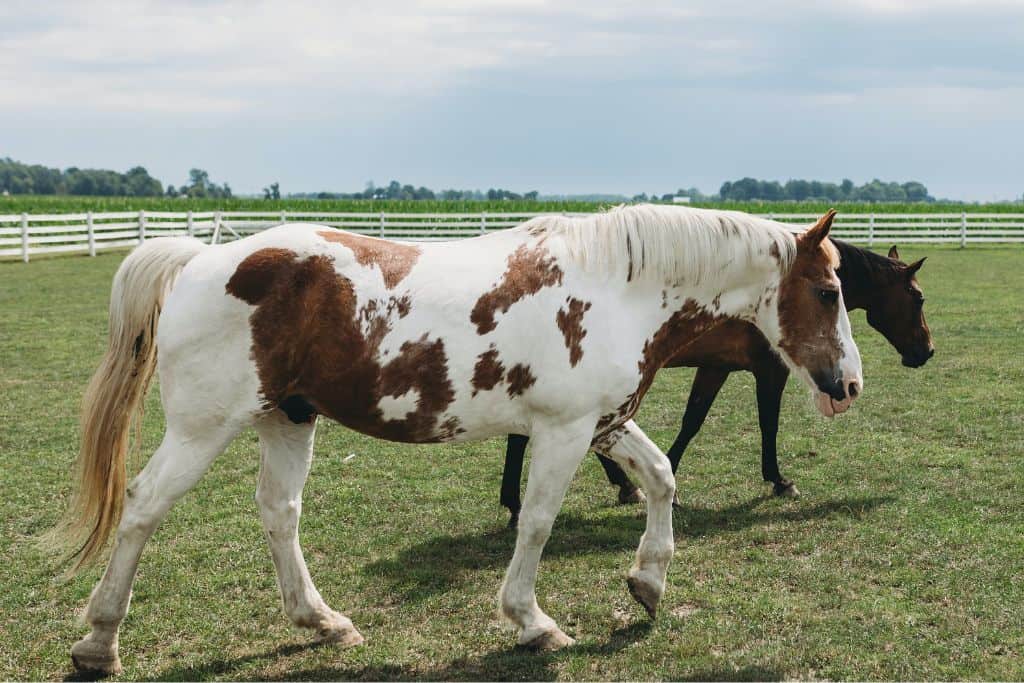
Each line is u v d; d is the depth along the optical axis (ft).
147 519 11.97
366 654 13.08
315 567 16.42
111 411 12.37
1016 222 101.91
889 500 19.76
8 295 53.62
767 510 19.39
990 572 15.64
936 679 12.19
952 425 26.14
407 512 19.44
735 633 13.62
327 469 22.58
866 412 27.94
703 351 19.74
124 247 84.48
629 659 12.90
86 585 15.37
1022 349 37.91
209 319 11.75
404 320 12.04
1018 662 12.57
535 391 12.48
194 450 12.05
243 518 18.79
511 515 18.57
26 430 25.52
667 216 13.09
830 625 13.80
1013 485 20.66
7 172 418.72
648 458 13.74
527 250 12.80
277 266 11.85
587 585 15.55
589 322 12.53
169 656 13.10
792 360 14.25
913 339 23.77
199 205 129.59
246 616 14.39
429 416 12.39
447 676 12.46
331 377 12.10
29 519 18.52
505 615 13.20
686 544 17.42
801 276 13.80
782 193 366.22
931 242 100.68
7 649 13.16
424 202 136.56
